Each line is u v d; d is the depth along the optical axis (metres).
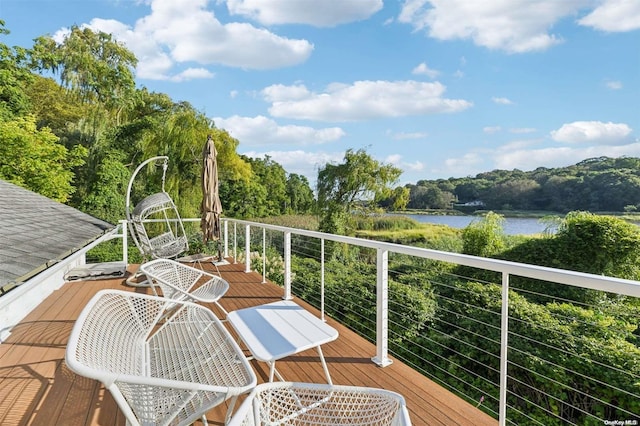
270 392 1.49
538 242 7.98
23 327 3.24
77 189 14.78
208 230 5.71
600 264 7.08
